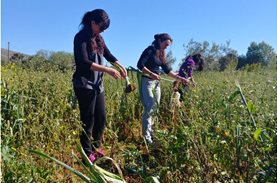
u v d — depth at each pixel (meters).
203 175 1.89
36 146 2.44
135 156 2.43
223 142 1.91
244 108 2.27
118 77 2.61
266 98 2.71
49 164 2.32
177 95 3.23
